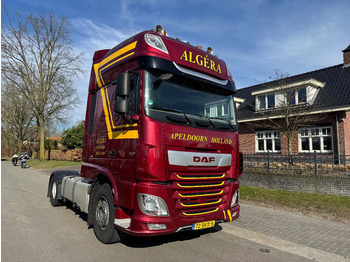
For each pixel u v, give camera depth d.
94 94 5.45
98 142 4.75
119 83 3.72
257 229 5.23
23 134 44.28
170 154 3.54
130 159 3.67
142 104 3.58
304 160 9.65
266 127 17.59
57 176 7.07
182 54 4.05
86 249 4.02
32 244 4.21
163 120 3.58
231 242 4.48
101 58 5.44
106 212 4.27
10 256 3.73
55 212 6.41
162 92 3.78
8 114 40.81
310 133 15.46
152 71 3.76
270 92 17.59
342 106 13.77
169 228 3.47
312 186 8.19
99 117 4.86
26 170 21.83
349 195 7.56
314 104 15.24
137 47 3.93
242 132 19.41
